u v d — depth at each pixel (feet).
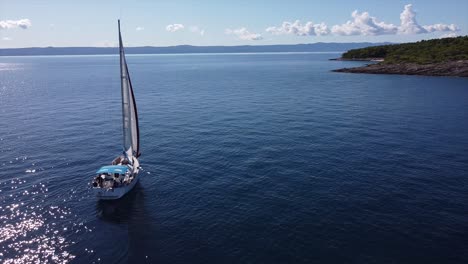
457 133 168.25
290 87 358.43
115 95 312.09
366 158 136.05
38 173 123.95
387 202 100.27
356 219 91.25
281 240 82.48
